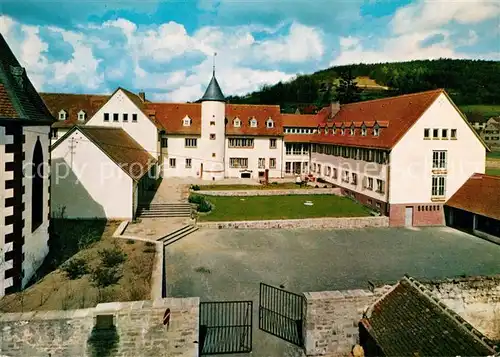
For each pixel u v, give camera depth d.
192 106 58.03
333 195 47.72
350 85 101.56
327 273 24.28
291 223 34.75
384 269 25.31
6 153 16.33
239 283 22.09
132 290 17.88
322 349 15.50
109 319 14.13
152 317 14.38
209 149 53.59
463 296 17.19
